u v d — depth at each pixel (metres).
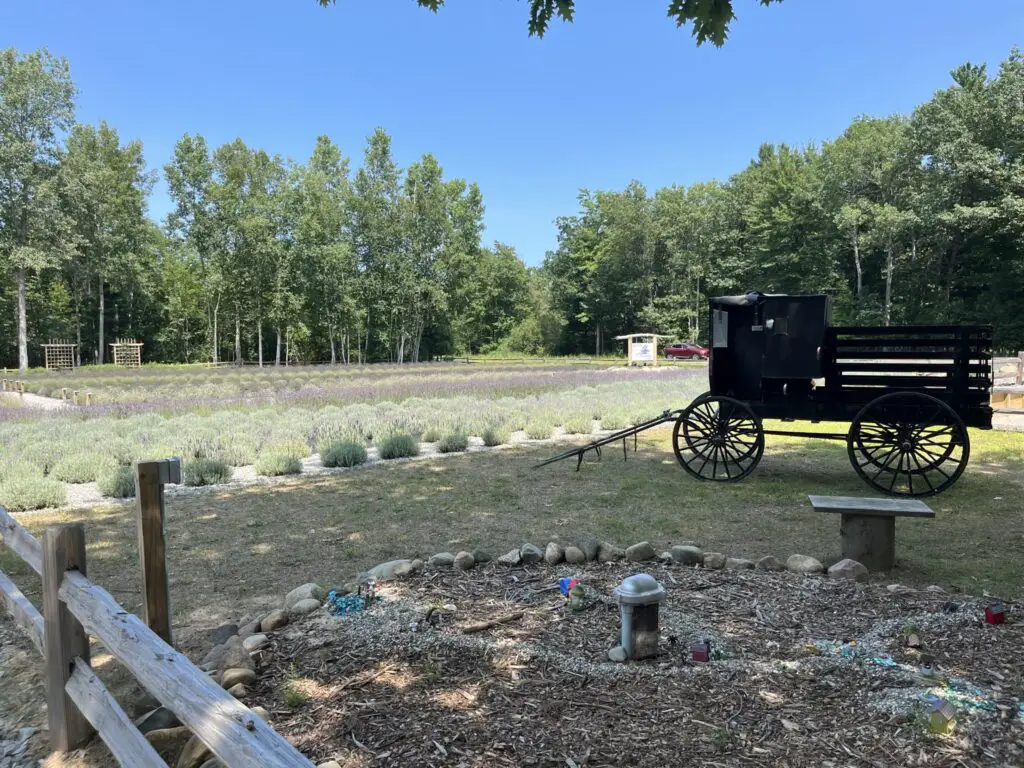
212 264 45.34
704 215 56.50
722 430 7.87
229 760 1.57
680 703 2.73
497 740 2.49
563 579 4.16
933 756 2.33
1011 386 12.34
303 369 36.75
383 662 3.15
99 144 47.41
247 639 3.42
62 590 2.64
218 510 6.92
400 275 50.44
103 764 2.61
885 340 7.15
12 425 12.32
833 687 2.82
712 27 3.24
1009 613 3.66
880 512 4.61
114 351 45.34
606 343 67.06
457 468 9.02
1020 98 32.66
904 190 37.97
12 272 43.31
